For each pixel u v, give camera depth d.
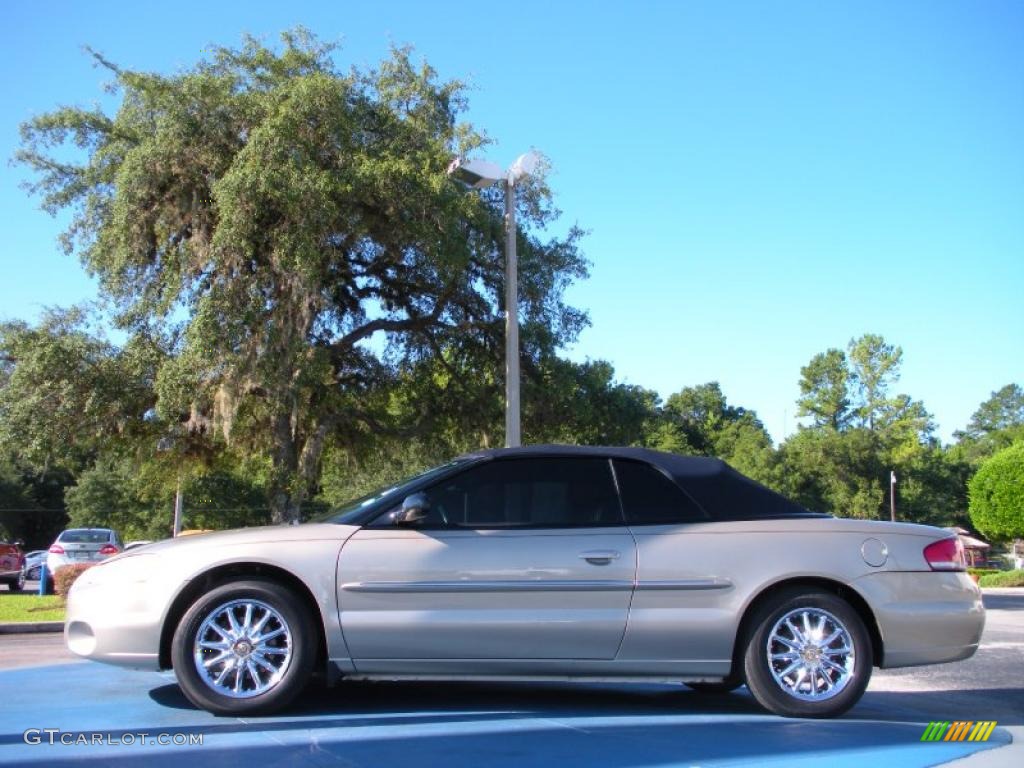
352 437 23.67
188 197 17.89
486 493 5.75
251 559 5.43
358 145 17.70
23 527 65.94
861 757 4.67
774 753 4.70
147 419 19.33
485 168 14.93
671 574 5.52
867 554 5.70
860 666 5.53
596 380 21.33
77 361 18.28
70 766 4.28
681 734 5.09
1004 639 11.66
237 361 16.86
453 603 5.43
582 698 6.25
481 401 22.03
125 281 18.50
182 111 17.42
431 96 18.92
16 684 6.41
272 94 17.44
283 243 16.69
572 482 5.81
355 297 21.53
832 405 77.56
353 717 5.36
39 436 18.23
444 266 18.22
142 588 5.44
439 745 4.73
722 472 5.98
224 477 53.81
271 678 5.34
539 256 21.02
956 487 69.94
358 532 5.58
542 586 5.45
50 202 19.53
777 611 5.57
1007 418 121.94
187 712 5.44
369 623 5.36
